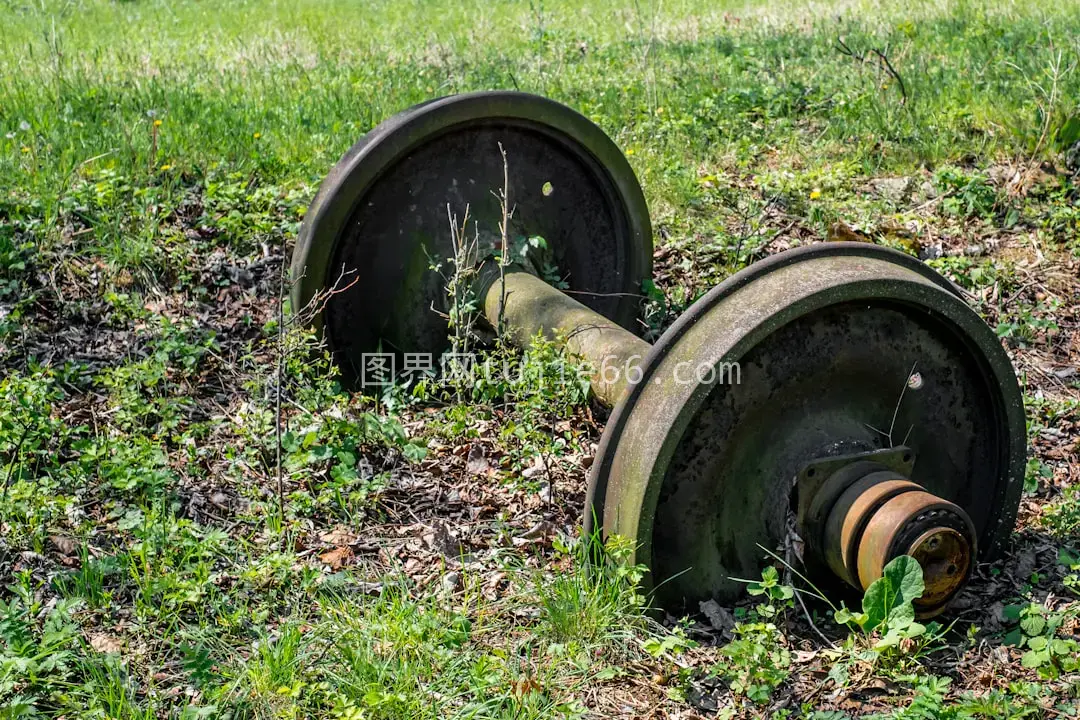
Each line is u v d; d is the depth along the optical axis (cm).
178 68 1051
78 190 692
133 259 644
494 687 363
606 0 1513
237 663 374
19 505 442
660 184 749
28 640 366
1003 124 819
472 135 560
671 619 404
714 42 1116
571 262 601
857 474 393
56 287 619
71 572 416
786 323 374
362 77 980
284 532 449
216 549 433
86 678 363
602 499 398
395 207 554
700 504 398
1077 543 448
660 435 375
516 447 512
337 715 337
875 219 726
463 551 448
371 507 475
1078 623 396
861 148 812
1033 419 541
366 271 560
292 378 572
